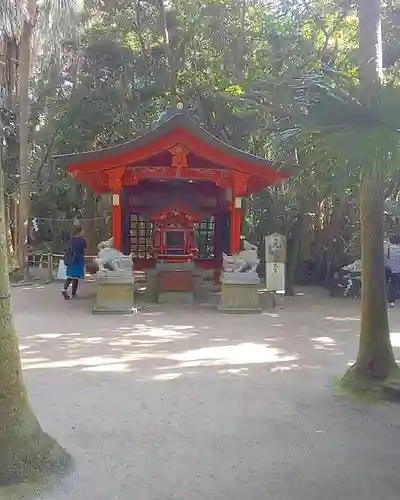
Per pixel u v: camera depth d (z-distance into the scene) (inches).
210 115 666.8
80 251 504.7
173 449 167.8
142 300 494.0
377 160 169.0
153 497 138.6
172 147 446.0
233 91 583.5
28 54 666.2
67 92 807.7
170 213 498.6
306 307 462.3
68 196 893.8
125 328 365.4
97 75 761.6
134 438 176.2
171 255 497.4
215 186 573.6
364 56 219.0
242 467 155.8
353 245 586.6
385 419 195.2
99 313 421.7
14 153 852.0
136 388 230.4
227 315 420.2
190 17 645.9
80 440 174.6
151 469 154.3
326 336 340.2
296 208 600.7
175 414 198.5
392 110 170.1
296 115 230.2
